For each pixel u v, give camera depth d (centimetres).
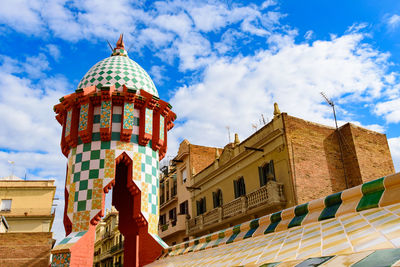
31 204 4972
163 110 1394
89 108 1290
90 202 1183
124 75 1412
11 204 4925
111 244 6850
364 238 351
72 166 1262
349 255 309
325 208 571
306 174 2552
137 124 1334
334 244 373
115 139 1276
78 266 1073
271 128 2769
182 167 4231
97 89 1342
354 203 520
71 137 1277
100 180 1206
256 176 2870
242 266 449
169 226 4156
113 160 1240
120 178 1551
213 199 3459
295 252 407
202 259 732
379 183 488
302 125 2708
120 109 1323
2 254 1599
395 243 299
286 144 2572
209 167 3606
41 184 5162
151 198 1304
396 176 468
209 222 3294
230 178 3216
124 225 1493
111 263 6706
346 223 460
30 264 1609
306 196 2480
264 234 669
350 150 2747
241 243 696
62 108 1388
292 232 560
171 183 4519
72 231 1166
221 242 815
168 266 863
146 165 1312
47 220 4912
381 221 395
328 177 2653
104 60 1502
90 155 1246
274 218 682
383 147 2917
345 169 2767
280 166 2612
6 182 5084
